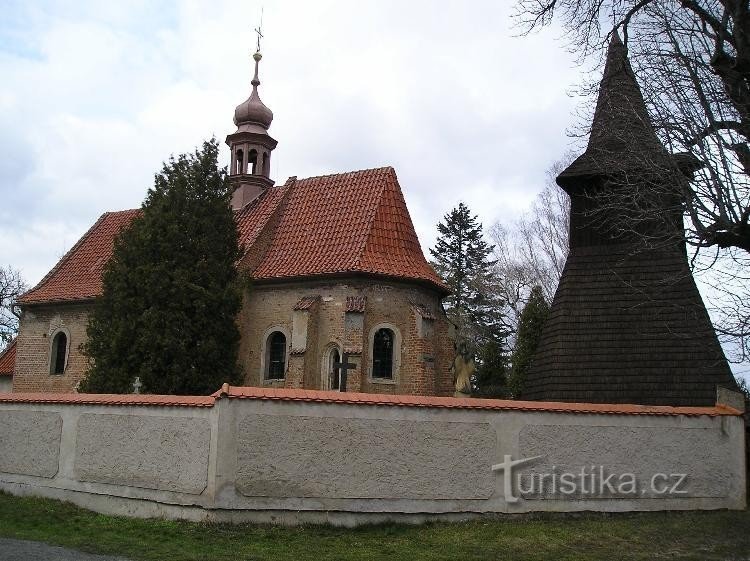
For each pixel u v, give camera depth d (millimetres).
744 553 10820
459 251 56812
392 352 25000
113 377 21859
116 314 22688
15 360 32188
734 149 13242
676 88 14203
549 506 12891
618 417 13477
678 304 18734
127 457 12969
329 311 25031
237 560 9688
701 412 13875
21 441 14734
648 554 10711
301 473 11977
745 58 13031
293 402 12141
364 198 27500
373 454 12297
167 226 23062
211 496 11664
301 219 28281
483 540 11328
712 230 12859
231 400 11938
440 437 12625
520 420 13047
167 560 9602
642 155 14336
